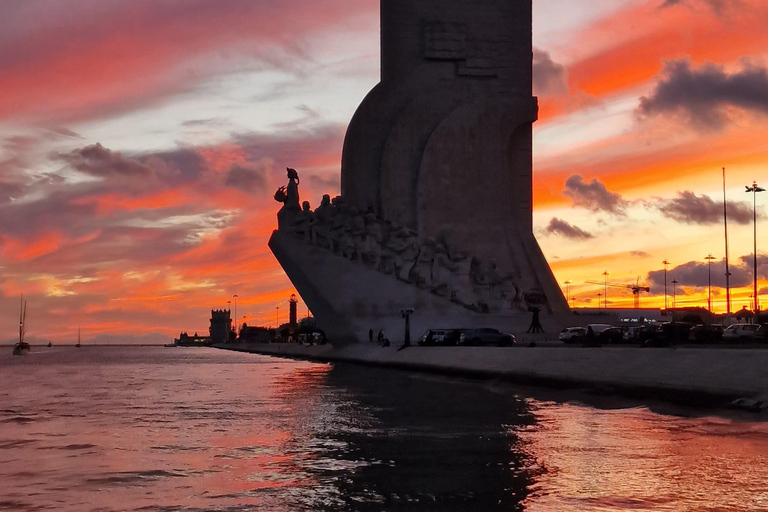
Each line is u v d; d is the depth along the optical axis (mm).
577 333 62406
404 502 13305
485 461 16828
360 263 79000
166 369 64500
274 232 79625
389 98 88500
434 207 86625
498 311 81250
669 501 13117
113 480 15297
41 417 26109
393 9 89000
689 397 26188
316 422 23891
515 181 89812
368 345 72375
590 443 18938
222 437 20906
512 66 89625
